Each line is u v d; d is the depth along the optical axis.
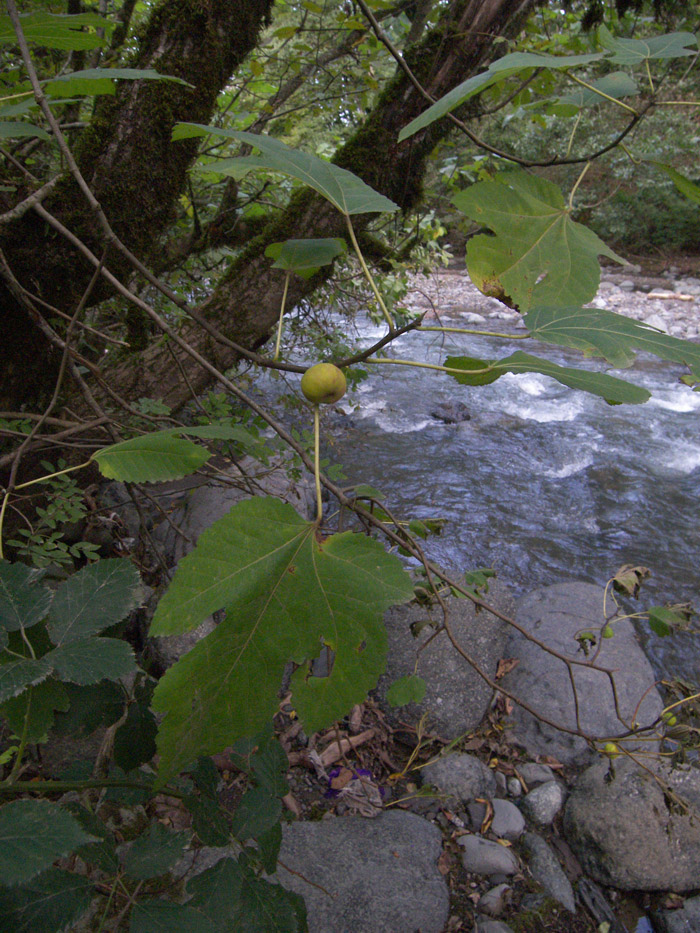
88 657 0.73
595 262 0.92
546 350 8.47
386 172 2.71
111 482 3.65
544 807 2.42
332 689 0.63
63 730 1.00
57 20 1.00
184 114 2.20
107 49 2.63
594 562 4.20
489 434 6.01
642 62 1.08
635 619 3.56
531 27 2.89
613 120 11.53
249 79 3.60
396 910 1.94
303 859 2.04
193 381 2.82
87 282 2.28
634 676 2.91
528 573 4.09
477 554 4.25
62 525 2.96
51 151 2.84
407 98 2.55
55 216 2.12
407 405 6.55
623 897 2.19
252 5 2.19
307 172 0.98
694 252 15.46
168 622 0.62
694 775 2.36
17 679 0.68
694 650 3.37
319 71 4.22
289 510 0.72
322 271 2.85
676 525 4.64
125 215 2.21
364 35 3.22
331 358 4.20
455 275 12.95
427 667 2.84
